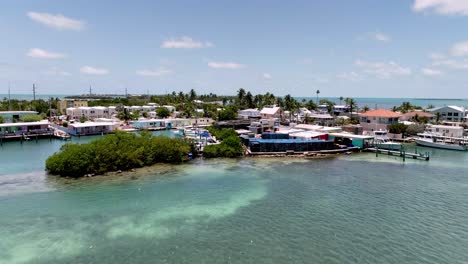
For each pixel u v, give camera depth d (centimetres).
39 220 3744
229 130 9669
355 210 4150
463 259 2970
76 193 4725
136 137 7250
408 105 19275
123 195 4666
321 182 5456
